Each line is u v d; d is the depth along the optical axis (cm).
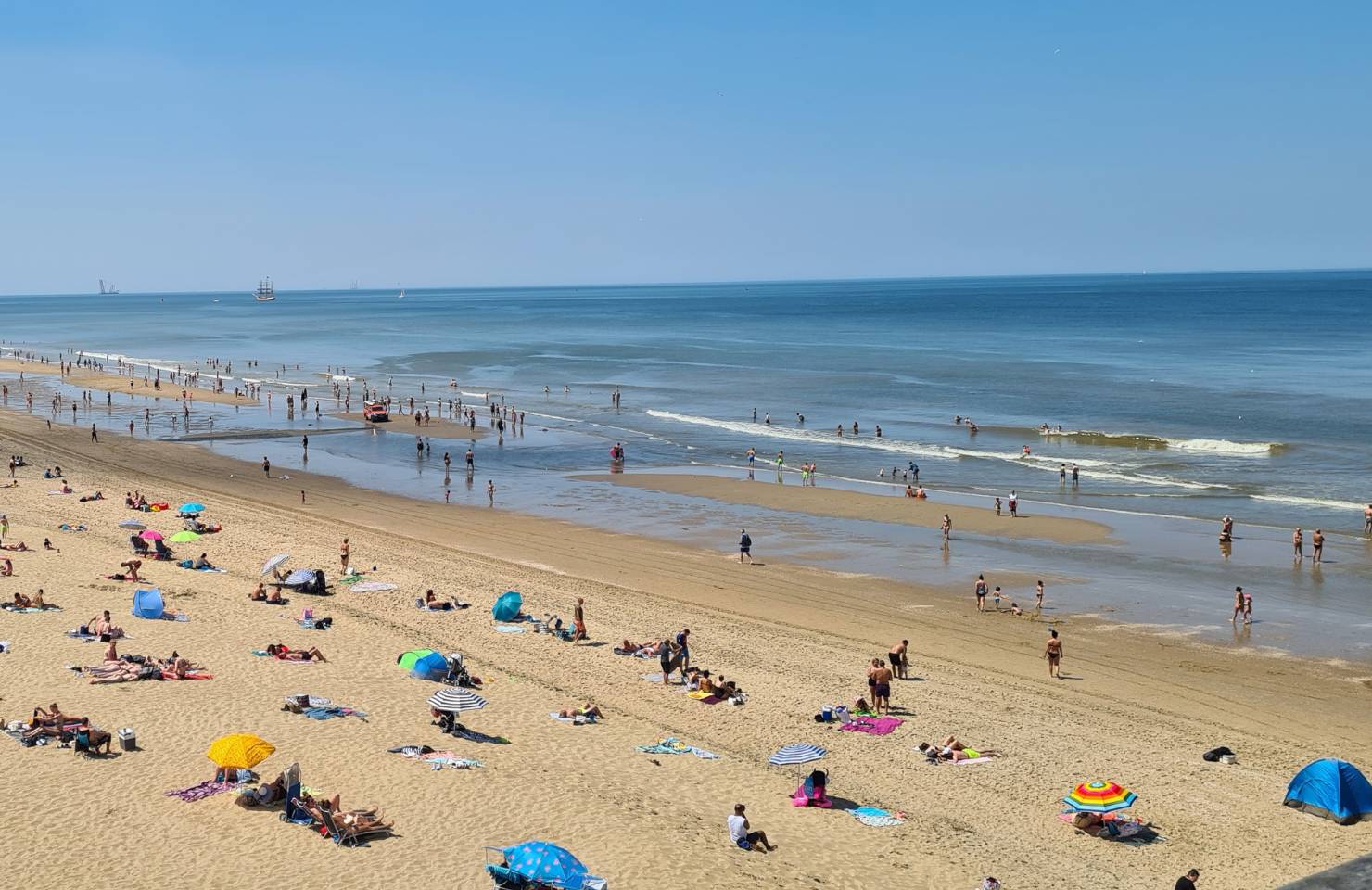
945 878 2023
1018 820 2302
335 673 2997
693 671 3153
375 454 7644
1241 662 3416
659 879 1952
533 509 5797
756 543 5022
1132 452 7569
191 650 3116
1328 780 2347
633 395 11350
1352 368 12706
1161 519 5497
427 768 2373
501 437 8275
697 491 6262
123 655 2991
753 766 2542
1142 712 2966
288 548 4588
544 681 3078
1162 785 2484
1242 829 2277
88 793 2180
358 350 18175
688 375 13275
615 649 3403
